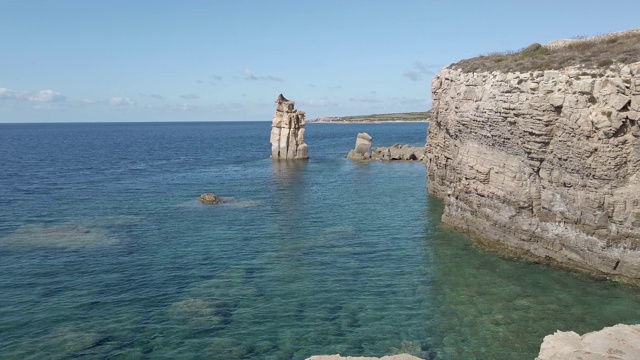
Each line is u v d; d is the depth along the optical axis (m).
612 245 23.36
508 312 21.00
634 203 22.38
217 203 46.75
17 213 41.31
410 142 134.75
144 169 77.06
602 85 22.64
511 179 28.45
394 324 20.22
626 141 22.27
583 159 23.56
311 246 31.59
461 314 21.00
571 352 13.91
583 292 22.42
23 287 24.17
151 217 40.28
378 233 34.81
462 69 35.31
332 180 63.31
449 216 36.03
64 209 43.31
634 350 14.04
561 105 24.17
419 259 28.55
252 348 18.33
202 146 136.62
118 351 18.00
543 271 25.31
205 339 18.98
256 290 23.95
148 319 20.67
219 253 30.08
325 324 20.28
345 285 24.64
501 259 27.62
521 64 28.47
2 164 80.81
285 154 90.88
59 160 90.56
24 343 18.44
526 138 26.20
